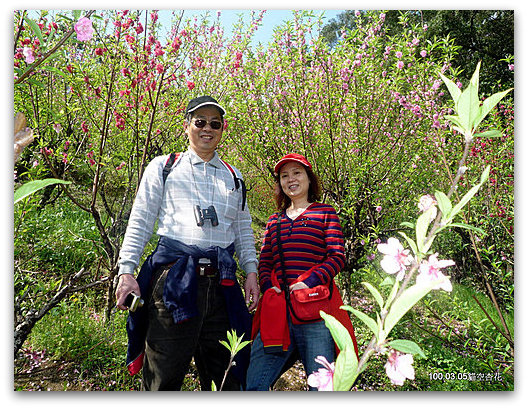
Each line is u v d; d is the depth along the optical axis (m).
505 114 3.23
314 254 1.83
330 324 0.50
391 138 3.40
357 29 3.00
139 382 2.20
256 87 3.13
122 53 2.37
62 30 1.74
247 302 1.86
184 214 1.61
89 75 2.35
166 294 1.45
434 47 2.53
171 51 2.35
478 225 2.75
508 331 2.21
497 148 3.02
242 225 1.91
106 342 2.41
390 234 3.50
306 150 3.11
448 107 2.57
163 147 3.29
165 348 1.46
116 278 2.23
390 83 3.19
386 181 3.45
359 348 2.73
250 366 1.70
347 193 3.25
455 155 2.75
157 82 2.64
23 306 2.24
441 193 0.53
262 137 3.37
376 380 2.49
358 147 3.06
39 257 3.01
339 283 3.40
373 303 3.61
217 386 1.58
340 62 2.83
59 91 3.24
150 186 1.64
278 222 2.00
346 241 3.26
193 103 1.73
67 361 2.24
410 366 0.56
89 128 2.86
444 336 2.81
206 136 1.71
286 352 1.70
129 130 2.77
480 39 7.18
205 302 1.54
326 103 3.00
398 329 2.94
